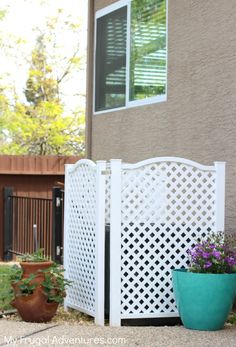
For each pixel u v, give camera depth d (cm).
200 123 812
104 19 1071
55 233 1124
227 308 648
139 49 971
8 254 1302
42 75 2752
